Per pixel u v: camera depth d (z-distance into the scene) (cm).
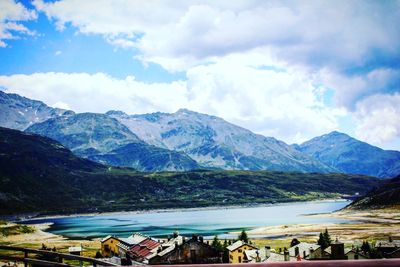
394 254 9012
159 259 7844
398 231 18412
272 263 449
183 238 8131
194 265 475
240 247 10275
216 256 8075
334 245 8169
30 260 1486
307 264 433
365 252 9444
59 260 1391
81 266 1347
